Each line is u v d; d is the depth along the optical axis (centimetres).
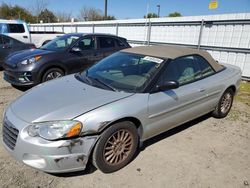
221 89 419
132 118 279
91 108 254
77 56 632
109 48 708
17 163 284
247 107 548
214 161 316
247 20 793
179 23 1020
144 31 1208
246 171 298
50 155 234
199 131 404
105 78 337
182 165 302
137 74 326
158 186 262
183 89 340
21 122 246
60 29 2136
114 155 277
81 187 253
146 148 337
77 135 240
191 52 380
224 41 873
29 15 4184
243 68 834
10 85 638
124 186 259
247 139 386
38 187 249
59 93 292
